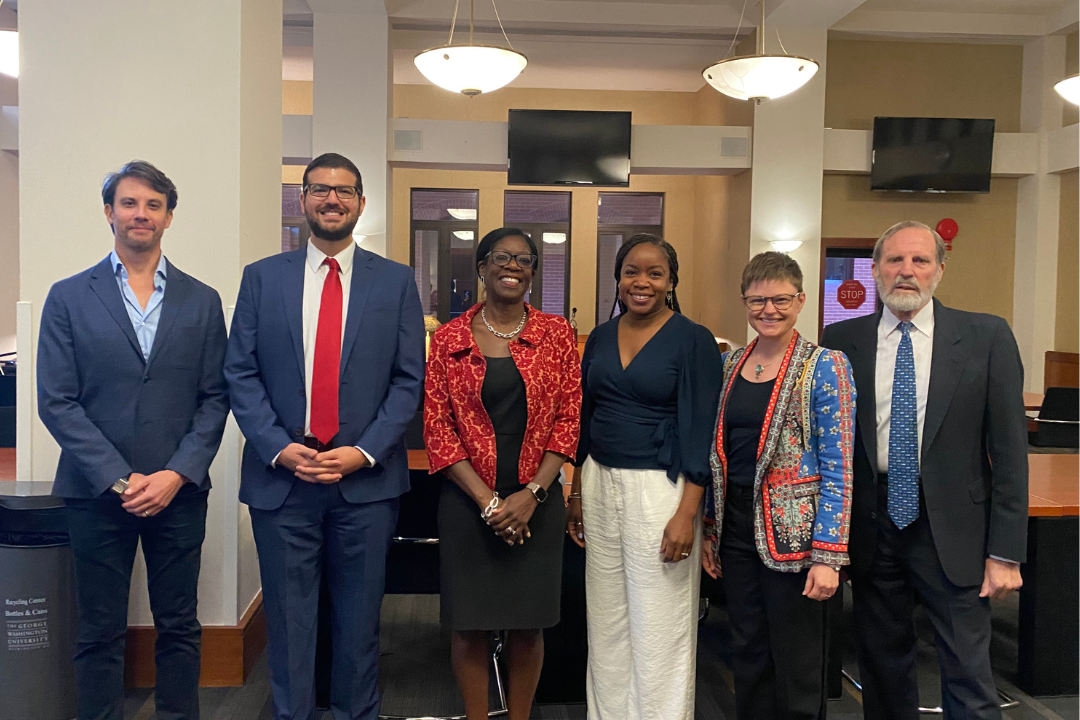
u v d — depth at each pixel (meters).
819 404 1.96
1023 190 8.88
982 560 1.98
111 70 2.84
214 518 2.88
